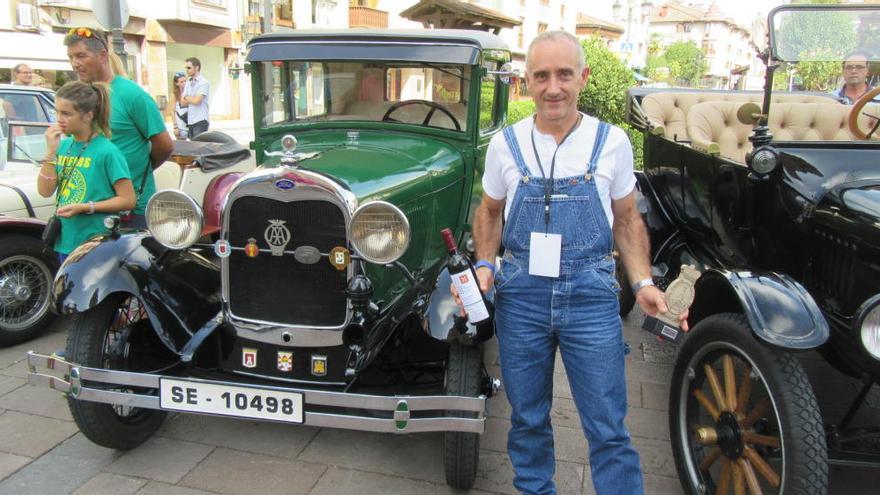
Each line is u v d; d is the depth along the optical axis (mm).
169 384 2580
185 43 20953
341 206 2617
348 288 2613
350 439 3209
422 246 3348
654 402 3654
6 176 4473
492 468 2990
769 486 2885
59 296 2768
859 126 3648
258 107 4035
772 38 3211
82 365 2744
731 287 2428
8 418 3279
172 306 2945
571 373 2225
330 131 3969
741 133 4395
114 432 2893
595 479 2244
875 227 2398
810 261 2787
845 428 2580
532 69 2039
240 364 2891
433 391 2867
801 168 2883
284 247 2691
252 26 16516
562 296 2127
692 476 2674
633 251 2242
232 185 2707
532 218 2115
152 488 2771
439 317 2650
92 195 3311
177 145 5129
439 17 10859
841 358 2602
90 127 3297
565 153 2084
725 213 3443
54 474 2842
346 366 2766
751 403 3000
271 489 2793
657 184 4473
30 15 15156
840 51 3400
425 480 2887
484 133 4105
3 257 4008
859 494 2818
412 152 3553
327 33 3801
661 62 56375
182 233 2703
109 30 6289
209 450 3076
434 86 3818
